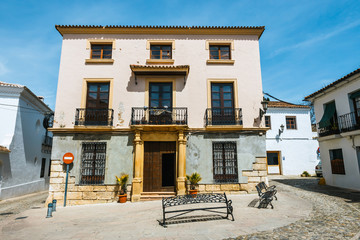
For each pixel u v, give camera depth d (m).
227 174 10.66
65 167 10.37
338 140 12.95
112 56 11.64
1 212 9.20
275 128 19.89
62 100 11.07
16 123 13.35
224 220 6.23
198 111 11.16
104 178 10.34
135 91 11.27
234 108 11.24
